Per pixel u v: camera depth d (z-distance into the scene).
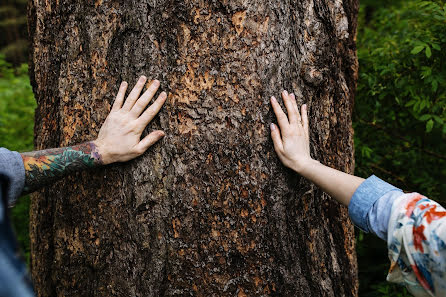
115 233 1.38
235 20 1.29
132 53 1.32
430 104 2.20
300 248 1.45
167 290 1.37
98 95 1.37
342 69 1.64
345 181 1.18
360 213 1.09
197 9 1.28
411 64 2.22
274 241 1.38
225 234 1.35
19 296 0.56
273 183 1.36
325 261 1.53
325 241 1.54
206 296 1.37
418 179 2.36
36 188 1.26
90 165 1.29
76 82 1.40
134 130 1.29
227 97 1.31
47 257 1.56
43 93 1.52
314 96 1.47
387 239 1.02
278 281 1.41
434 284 0.92
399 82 2.20
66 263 1.48
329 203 1.57
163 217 1.35
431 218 0.92
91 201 1.40
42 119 1.55
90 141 1.29
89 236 1.42
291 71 1.39
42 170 1.23
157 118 1.33
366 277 2.32
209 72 1.30
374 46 2.47
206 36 1.29
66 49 1.41
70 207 1.44
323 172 1.24
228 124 1.32
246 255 1.37
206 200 1.34
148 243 1.36
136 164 1.34
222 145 1.32
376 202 1.06
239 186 1.34
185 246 1.35
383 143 2.52
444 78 2.09
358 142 2.33
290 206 1.41
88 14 1.35
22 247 2.49
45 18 1.45
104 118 1.37
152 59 1.31
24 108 3.44
